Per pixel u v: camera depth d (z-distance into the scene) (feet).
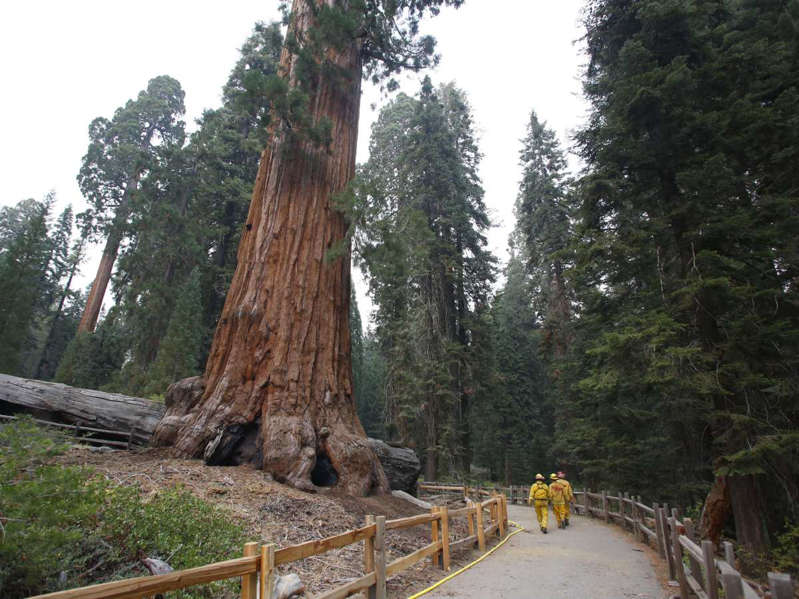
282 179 37.65
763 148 33.35
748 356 30.07
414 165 91.09
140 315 76.54
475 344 86.94
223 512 19.86
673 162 35.78
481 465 121.60
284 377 32.40
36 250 89.76
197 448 30.09
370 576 15.71
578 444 64.54
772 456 27.84
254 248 36.42
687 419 37.81
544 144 94.43
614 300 40.22
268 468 29.09
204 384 34.24
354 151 43.04
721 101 34.45
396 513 29.60
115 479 22.54
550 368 84.02
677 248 35.96
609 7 44.14
